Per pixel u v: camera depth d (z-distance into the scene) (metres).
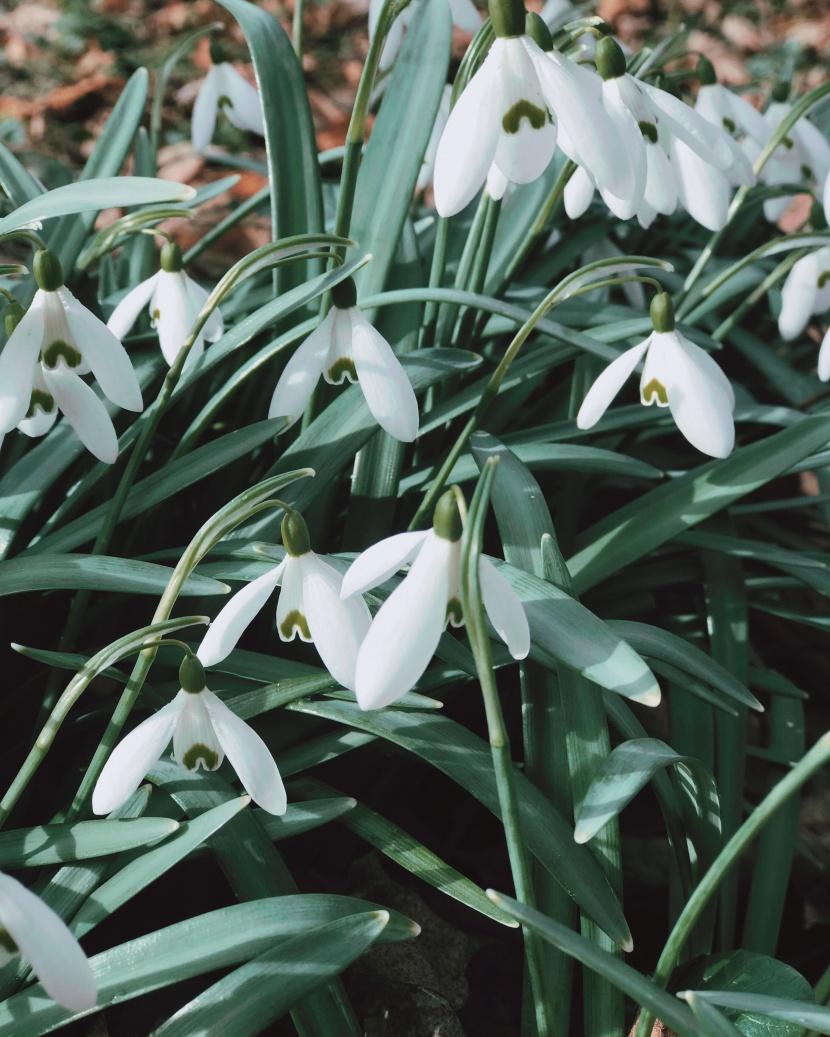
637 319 0.48
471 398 0.46
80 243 0.47
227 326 0.52
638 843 0.47
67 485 0.47
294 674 0.40
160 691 0.41
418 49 0.48
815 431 0.43
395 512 0.47
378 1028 0.41
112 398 0.36
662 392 0.38
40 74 1.14
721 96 0.48
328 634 0.34
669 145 0.41
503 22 0.35
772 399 0.60
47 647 0.45
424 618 0.32
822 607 0.53
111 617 0.44
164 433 0.48
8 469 0.45
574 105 0.35
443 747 0.38
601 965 0.33
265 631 0.44
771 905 0.41
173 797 0.38
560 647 0.37
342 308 0.38
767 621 0.52
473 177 0.36
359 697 0.32
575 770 0.38
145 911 0.42
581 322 0.50
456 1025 0.41
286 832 0.38
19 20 1.21
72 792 0.41
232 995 0.34
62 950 0.30
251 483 0.47
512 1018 0.42
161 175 0.91
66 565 0.38
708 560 0.47
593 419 0.39
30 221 0.37
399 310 0.47
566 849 0.37
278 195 0.46
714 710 0.44
